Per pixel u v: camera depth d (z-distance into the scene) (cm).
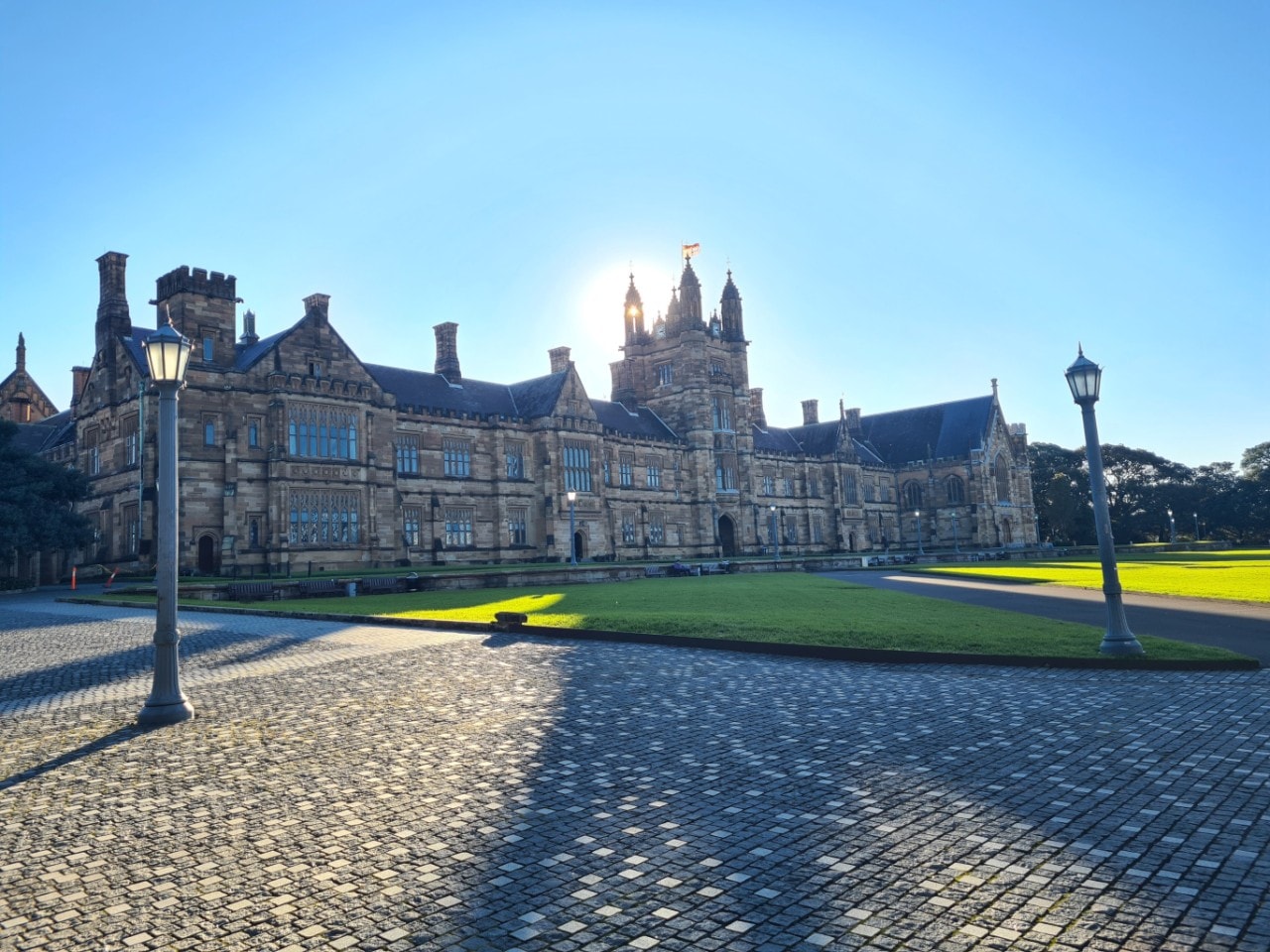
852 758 1172
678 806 979
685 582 5441
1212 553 10031
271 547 5597
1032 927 675
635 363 10506
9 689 1731
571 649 2189
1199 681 1723
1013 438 13950
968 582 5066
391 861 832
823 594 3984
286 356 5903
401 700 1566
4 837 912
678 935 672
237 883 788
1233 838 849
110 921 714
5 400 8694
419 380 7688
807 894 742
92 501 5994
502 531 7606
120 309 6056
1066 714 1428
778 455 11475
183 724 1412
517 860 829
